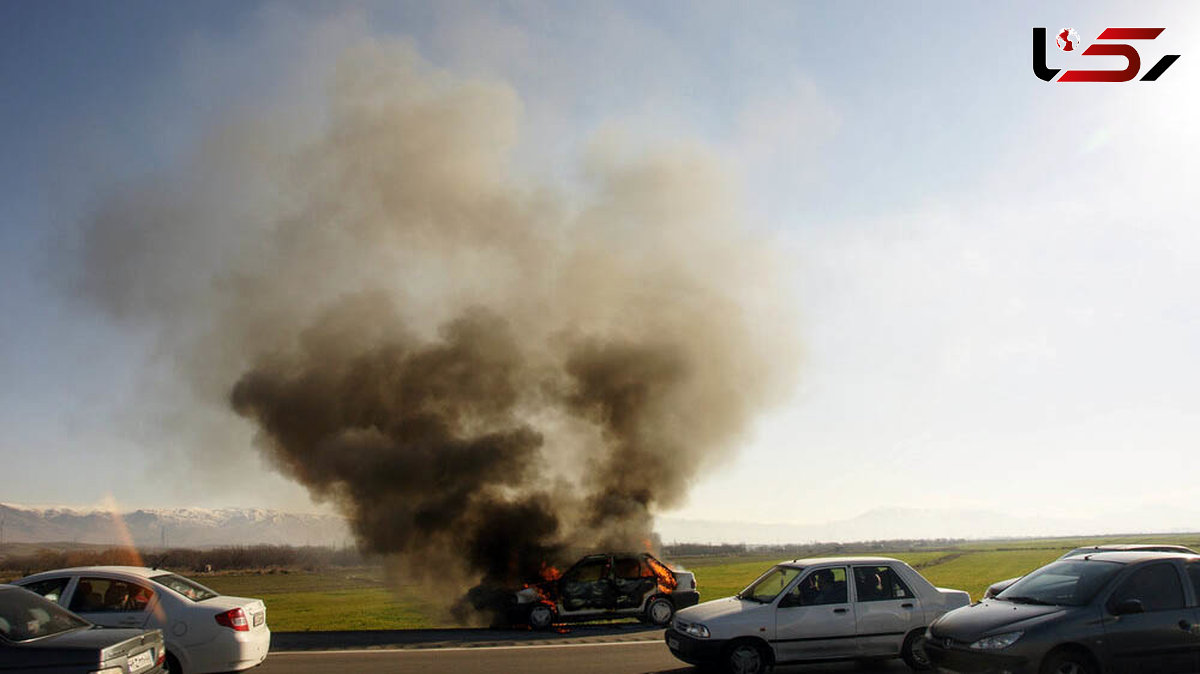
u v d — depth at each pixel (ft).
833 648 36.99
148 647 27.68
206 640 35.09
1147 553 33.32
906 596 38.45
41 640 25.58
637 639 53.83
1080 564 33.50
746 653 36.40
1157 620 30.12
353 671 40.75
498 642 52.42
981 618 31.35
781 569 40.40
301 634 56.75
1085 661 29.43
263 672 40.50
